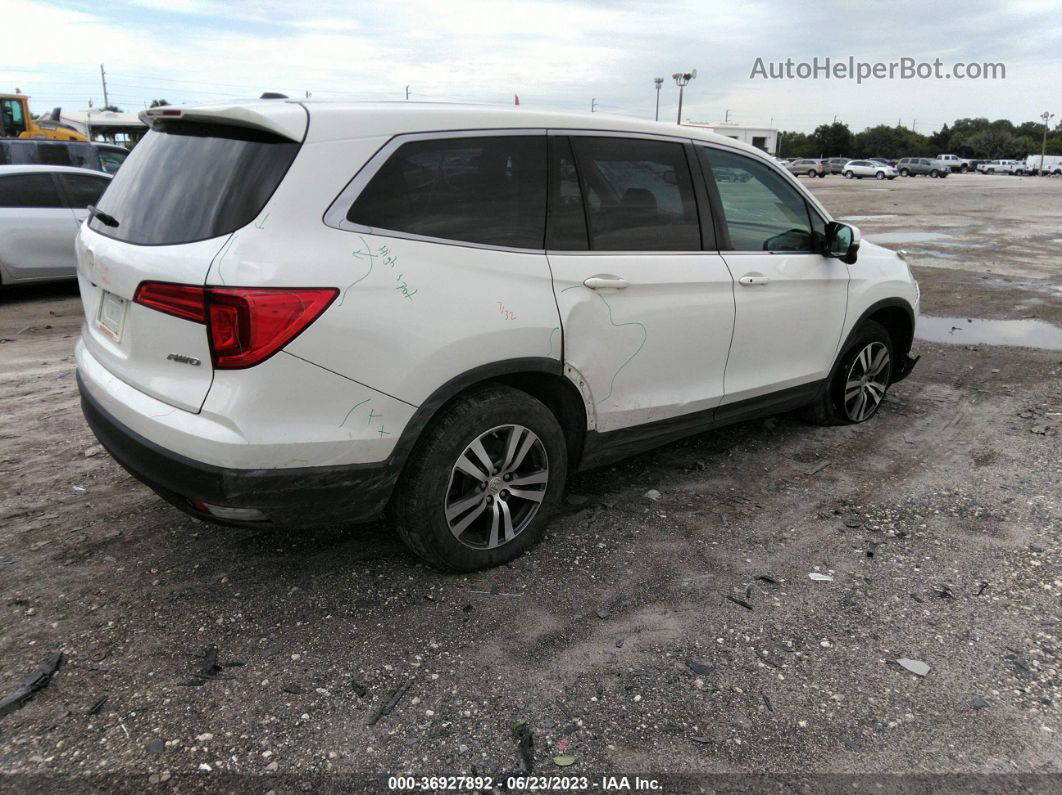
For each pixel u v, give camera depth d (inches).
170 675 104.1
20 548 134.6
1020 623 119.2
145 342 105.8
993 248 584.7
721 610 121.7
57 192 356.8
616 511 154.6
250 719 96.7
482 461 123.3
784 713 99.8
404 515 119.2
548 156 128.6
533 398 127.6
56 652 108.0
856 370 201.2
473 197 118.8
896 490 166.7
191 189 107.1
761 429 203.5
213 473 99.7
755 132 2679.6
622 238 138.4
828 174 2598.4
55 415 200.2
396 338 107.6
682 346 148.2
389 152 110.2
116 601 120.0
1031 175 2945.4
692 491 164.9
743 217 161.6
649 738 95.3
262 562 132.0
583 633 115.3
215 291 96.7
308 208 102.5
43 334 293.7
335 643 111.3
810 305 175.3
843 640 114.7
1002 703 102.1
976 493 165.2
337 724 96.3
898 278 201.5
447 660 108.5
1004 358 278.8
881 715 99.7
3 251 340.5
